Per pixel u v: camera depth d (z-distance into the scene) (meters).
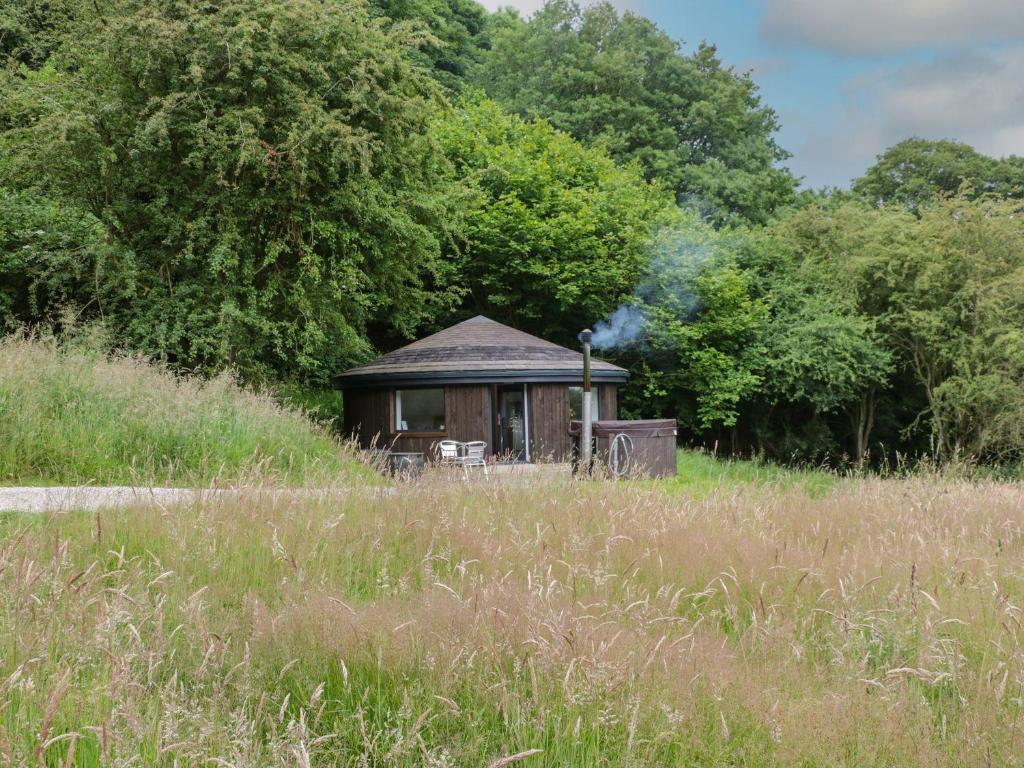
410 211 24.20
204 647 4.28
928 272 30.66
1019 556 7.70
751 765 3.57
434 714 3.82
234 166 20.34
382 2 35.25
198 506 8.00
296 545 7.20
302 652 4.46
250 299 20.44
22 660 3.90
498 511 8.79
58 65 22.83
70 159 20.27
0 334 20.67
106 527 7.17
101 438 12.77
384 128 21.98
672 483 15.42
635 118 40.56
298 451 14.21
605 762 3.54
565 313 33.78
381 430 25.17
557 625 4.44
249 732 3.35
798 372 31.84
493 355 25.05
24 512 8.26
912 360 33.12
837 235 35.34
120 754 3.11
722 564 6.77
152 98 19.23
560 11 43.34
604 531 8.02
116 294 20.69
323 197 21.66
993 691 4.18
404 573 6.62
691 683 4.08
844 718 3.81
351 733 3.73
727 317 32.41
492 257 32.12
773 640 4.94
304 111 19.89
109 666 3.89
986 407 30.09
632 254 32.62
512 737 3.68
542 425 25.28
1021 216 32.38
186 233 20.61
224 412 14.55
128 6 20.05
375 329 34.19
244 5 20.05
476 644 4.41
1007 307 30.22
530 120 39.88
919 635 4.98
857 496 11.25
